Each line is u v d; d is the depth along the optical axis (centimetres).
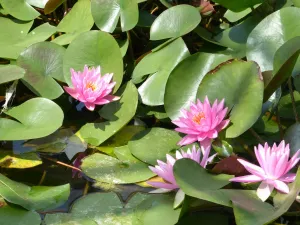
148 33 188
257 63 154
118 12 175
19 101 176
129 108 160
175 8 172
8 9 190
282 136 151
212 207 137
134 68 173
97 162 152
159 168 138
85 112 171
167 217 132
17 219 135
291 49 139
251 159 150
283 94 166
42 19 198
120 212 137
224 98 148
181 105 156
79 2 186
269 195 129
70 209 138
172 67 164
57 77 170
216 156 147
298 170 129
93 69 162
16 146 159
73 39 173
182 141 144
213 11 186
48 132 154
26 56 171
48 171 152
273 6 177
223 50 173
